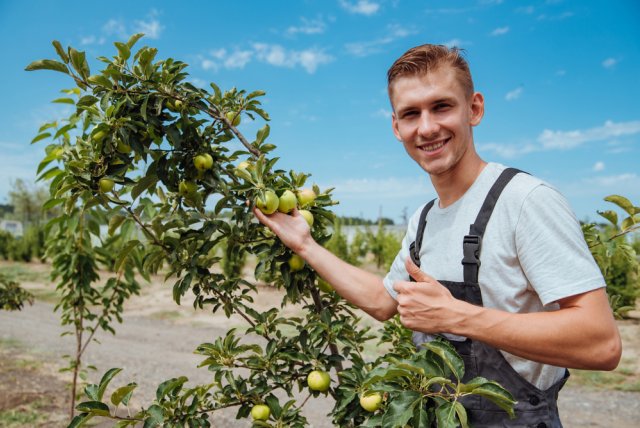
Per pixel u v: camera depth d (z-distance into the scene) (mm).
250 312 2320
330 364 2189
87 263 4156
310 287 2289
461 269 1541
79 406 1782
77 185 2172
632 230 2465
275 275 2527
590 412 5809
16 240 26750
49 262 24812
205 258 2342
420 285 1384
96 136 2027
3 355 7781
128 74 2018
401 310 1429
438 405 1499
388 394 2066
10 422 4867
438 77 1531
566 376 1591
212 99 2211
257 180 1997
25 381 6344
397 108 1625
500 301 1464
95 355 8250
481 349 1513
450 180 1642
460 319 1332
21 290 5086
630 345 8570
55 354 8102
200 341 9719
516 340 1278
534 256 1368
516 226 1413
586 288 1283
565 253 1330
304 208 2205
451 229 1607
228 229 2197
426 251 1711
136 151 2021
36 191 37375
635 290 11000
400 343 2379
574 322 1250
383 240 20797
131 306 13711
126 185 2293
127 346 9141
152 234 2270
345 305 2455
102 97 1922
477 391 1301
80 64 1957
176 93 2047
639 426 5371
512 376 1472
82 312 4262
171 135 1983
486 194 1546
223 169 2203
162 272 20094
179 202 2285
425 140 1575
